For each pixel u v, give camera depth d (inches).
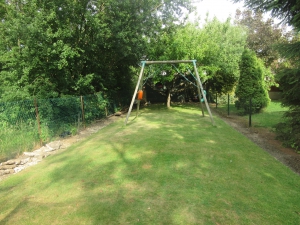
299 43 205.0
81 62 369.4
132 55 428.1
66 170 165.0
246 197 122.8
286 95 225.9
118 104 534.9
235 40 604.1
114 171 160.7
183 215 106.8
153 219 104.1
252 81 452.4
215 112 500.1
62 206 116.6
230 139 247.6
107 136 269.3
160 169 162.4
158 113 478.6
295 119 218.2
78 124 311.4
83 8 339.9
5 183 145.9
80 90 369.7
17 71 320.8
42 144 235.6
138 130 298.4
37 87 319.0
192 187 134.4
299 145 212.4
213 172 156.2
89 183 142.3
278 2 212.4
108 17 360.2
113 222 102.4
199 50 466.9
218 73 642.8
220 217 105.1
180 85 663.1
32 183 144.9
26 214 110.4
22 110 244.1
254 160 180.5
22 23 276.7
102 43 368.2
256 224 100.2
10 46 343.3
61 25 312.2
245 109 446.0
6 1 360.5
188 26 543.8
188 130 294.5
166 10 494.3
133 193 128.3
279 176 149.9
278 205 115.1
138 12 406.6
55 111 279.1
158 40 501.7
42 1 302.7
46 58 300.7
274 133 279.0
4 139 206.8
